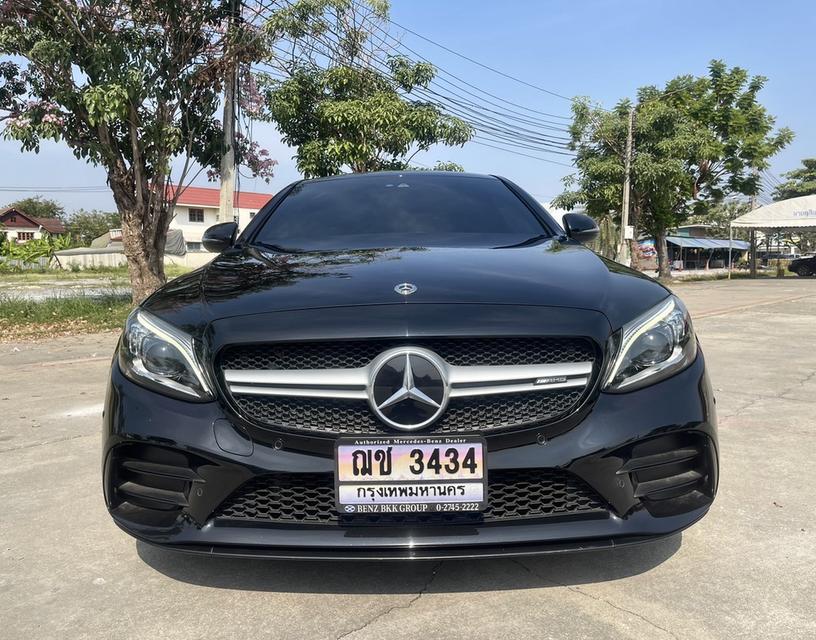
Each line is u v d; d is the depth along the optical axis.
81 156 9.60
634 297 2.20
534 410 1.98
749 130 25.19
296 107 11.93
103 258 40.16
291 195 3.54
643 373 2.04
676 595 2.13
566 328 2.00
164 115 9.84
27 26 9.14
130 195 10.13
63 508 2.97
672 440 2.02
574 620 1.99
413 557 1.87
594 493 1.97
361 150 11.69
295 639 1.92
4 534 2.70
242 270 2.50
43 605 2.14
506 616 2.01
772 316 11.07
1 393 5.46
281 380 1.97
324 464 1.94
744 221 28.67
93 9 8.84
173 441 1.98
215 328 2.06
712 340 8.15
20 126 9.00
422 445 1.92
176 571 2.35
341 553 1.90
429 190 3.46
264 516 1.99
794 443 3.80
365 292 2.13
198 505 1.97
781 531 2.61
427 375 1.94
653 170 21.38
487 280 2.22
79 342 8.39
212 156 10.84
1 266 32.81
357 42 12.23
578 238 3.19
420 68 12.80
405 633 1.93
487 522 1.93
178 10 9.33
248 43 10.09
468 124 12.52
